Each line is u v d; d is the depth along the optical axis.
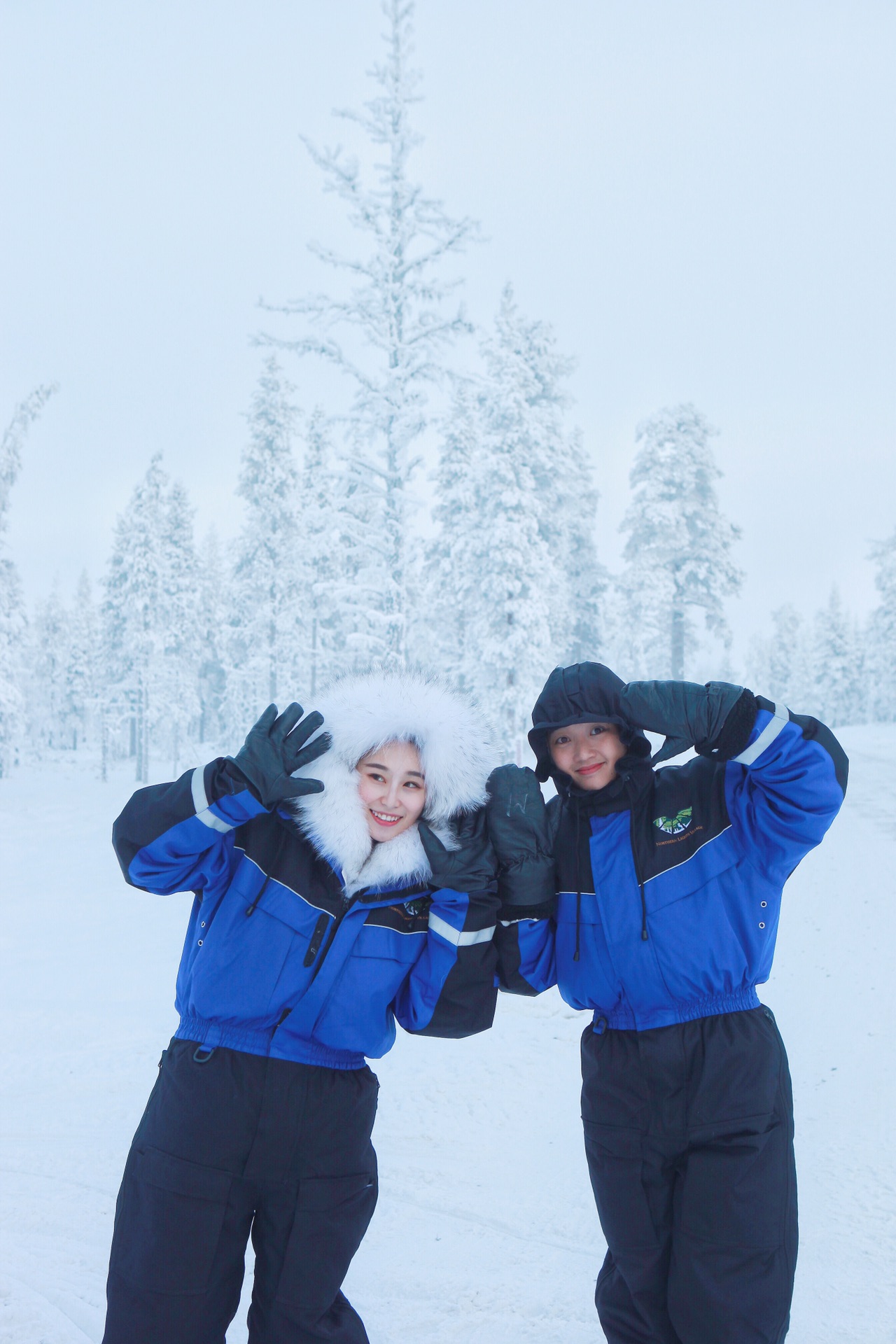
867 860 11.94
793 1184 2.27
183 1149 2.18
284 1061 2.28
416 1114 4.84
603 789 2.48
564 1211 3.75
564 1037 6.12
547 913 2.49
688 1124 2.27
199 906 2.51
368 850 2.36
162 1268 2.13
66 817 23.44
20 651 31.33
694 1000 2.37
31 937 9.44
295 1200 2.25
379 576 19.41
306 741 2.46
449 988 2.40
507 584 24.11
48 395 29.30
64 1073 5.52
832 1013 6.14
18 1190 3.98
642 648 39.12
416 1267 3.32
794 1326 2.88
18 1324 2.93
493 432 25.52
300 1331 2.24
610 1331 2.39
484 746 2.51
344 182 18.97
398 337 19.30
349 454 19.17
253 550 37.66
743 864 2.39
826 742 2.28
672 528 38.00
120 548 44.78
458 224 19.06
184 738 46.25
